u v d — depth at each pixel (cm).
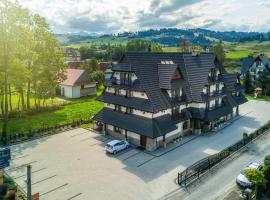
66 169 3659
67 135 4894
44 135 4869
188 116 4878
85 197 3048
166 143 4531
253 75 10081
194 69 5188
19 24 4778
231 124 5684
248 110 6806
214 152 4272
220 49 13425
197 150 4341
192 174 3503
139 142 4425
